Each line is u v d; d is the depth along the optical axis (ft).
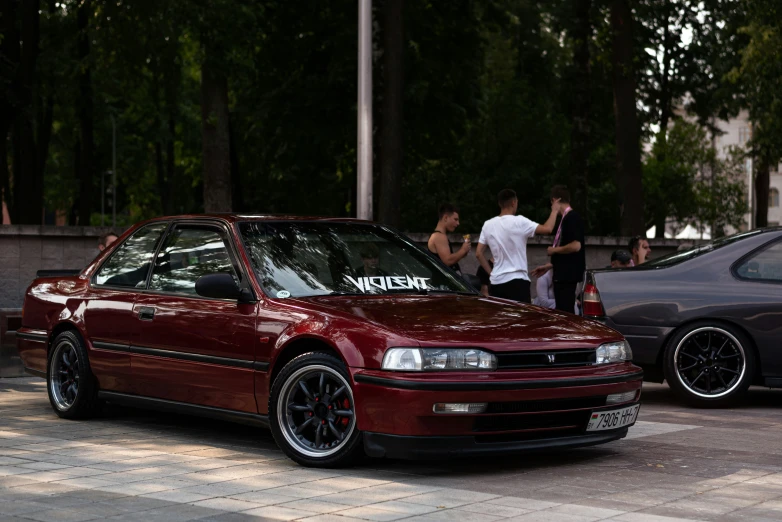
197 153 150.20
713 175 183.32
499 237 39.63
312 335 22.61
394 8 70.79
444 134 100.32
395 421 21.06
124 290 28.48
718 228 185.26
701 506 18.71
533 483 20.83
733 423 29.99
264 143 102.99
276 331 23.48
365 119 51.75
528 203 145.89
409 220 136.87
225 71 77.05
